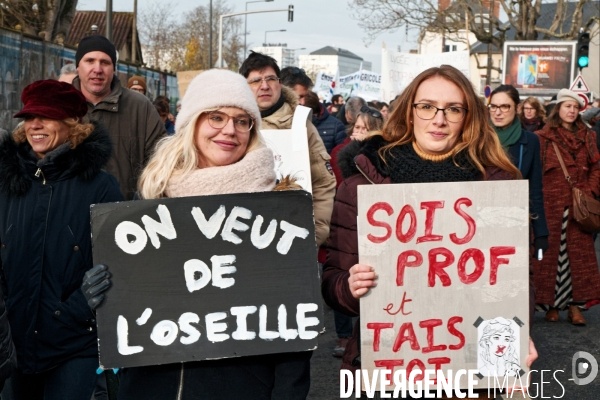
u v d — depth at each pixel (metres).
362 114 6.71
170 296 2.56
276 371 2.60
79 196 3.45
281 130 4.83
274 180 2.82
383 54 15.17
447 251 2.85
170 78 29.66
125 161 4.98
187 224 2.59
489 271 2.86
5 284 3.39
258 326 2.57
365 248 2.83
